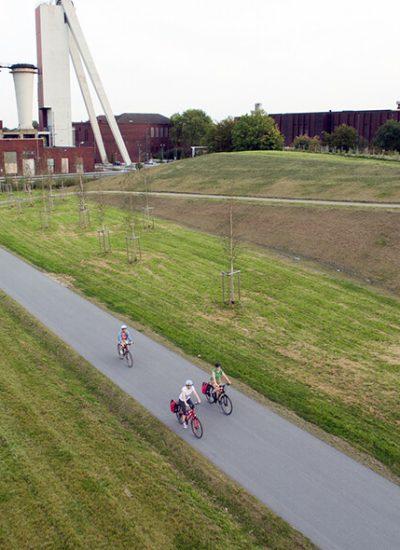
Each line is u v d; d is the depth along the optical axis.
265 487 14.16
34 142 99.69
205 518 13.05
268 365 21.33
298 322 25.86
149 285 31.98
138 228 48.72
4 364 20.95
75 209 60.84
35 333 24.56
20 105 108.56
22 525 12.66
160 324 25.70
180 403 16.72
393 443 16.05
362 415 17.62
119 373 20.72
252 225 45.66
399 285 30.62
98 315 27.14
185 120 148.88
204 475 14.62
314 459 15.33
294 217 44.44
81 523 12.74
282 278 32.84
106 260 37.97
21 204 64.38
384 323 25.64
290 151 87.31
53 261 38.00
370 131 102.38
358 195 48.81
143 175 71.94
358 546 12.20
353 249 36.25
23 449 15.41
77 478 14.24
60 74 115.56
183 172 74.50
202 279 33.03
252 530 12.77
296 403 18.36
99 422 17.12
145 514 13.08
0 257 39.56
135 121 147.62
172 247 41.50
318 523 12.89
